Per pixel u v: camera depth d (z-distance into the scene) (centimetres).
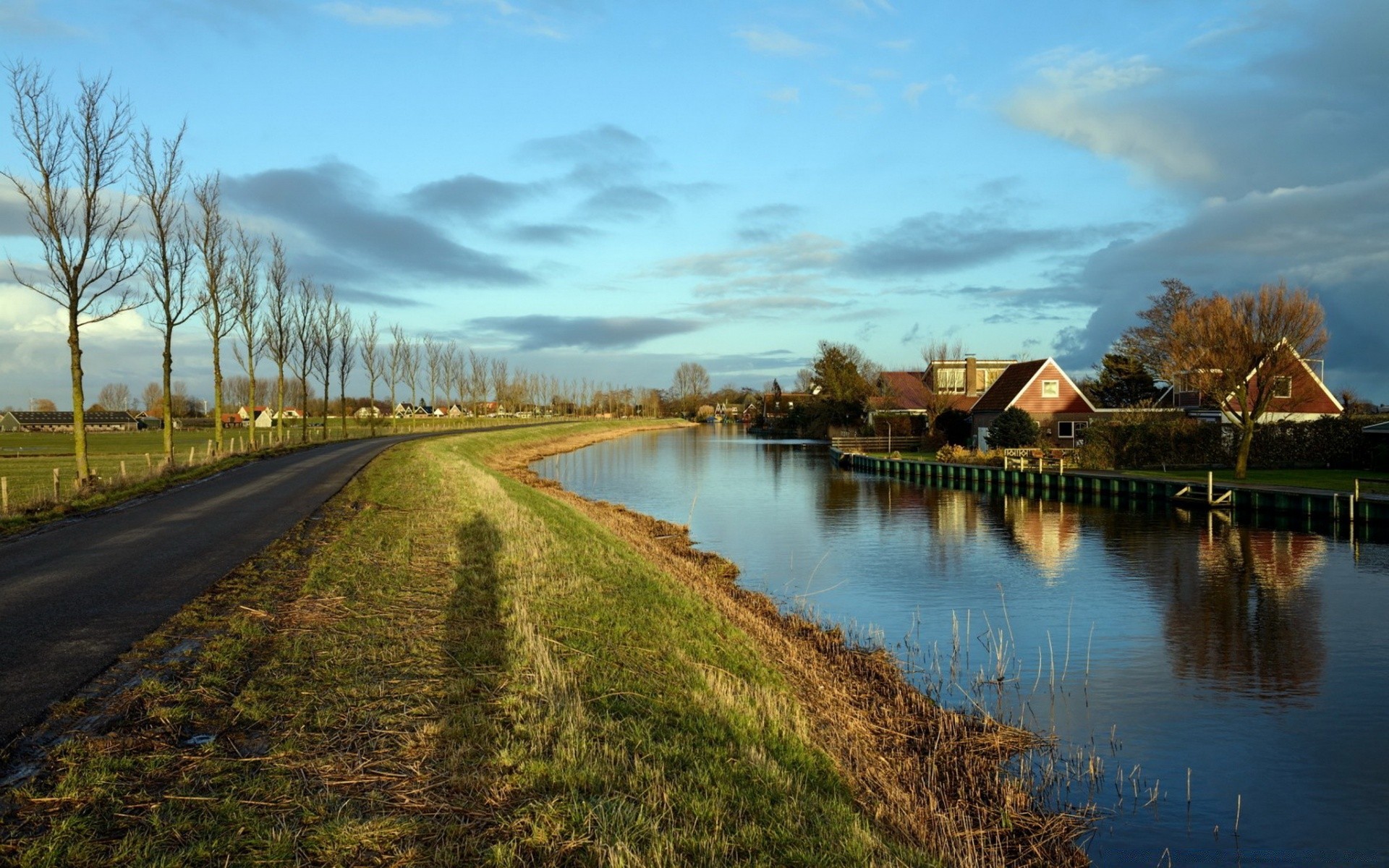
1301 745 957
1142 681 1168
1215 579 1823
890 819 667
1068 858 705
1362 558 2033
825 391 8644
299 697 674
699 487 3884
